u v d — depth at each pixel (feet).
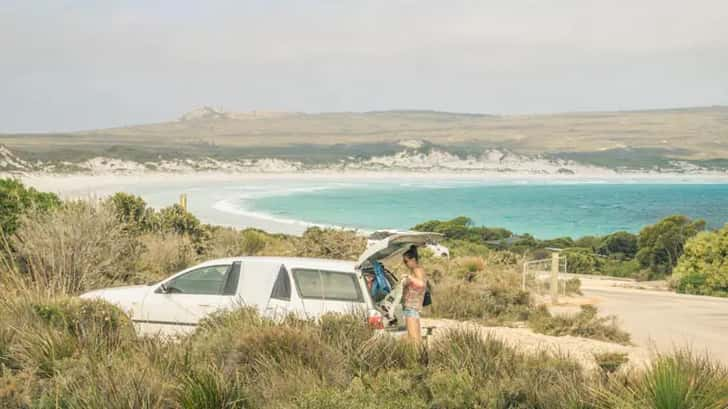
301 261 34.19
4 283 37.91
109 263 49.67
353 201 616.39
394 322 32.78
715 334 55.31
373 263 33.96
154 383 23.30
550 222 479.00
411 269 33.73
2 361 26.78
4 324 29.17
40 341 27.20
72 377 24.14
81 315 29.96
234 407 22.20
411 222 434.30
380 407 21.47
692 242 144.97
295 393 22.88
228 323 29.60
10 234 52.60
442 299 57.36
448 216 492.13
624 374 24.98
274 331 26.71
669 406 21.62
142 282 52.08
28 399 22.86
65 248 46.65
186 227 79.41
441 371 25.75
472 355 27.53
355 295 32.86
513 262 115.75
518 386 23.89
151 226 75.82
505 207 605.31
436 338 31.50
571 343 44.96
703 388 21.95
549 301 77.71
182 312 34.27
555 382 24.43
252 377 25.00
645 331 55.88
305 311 32.40
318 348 26.45
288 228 315.17
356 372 25.84
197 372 23.67
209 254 75.20
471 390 23.32
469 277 77.10
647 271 200.75
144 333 31.17
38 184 632.79
